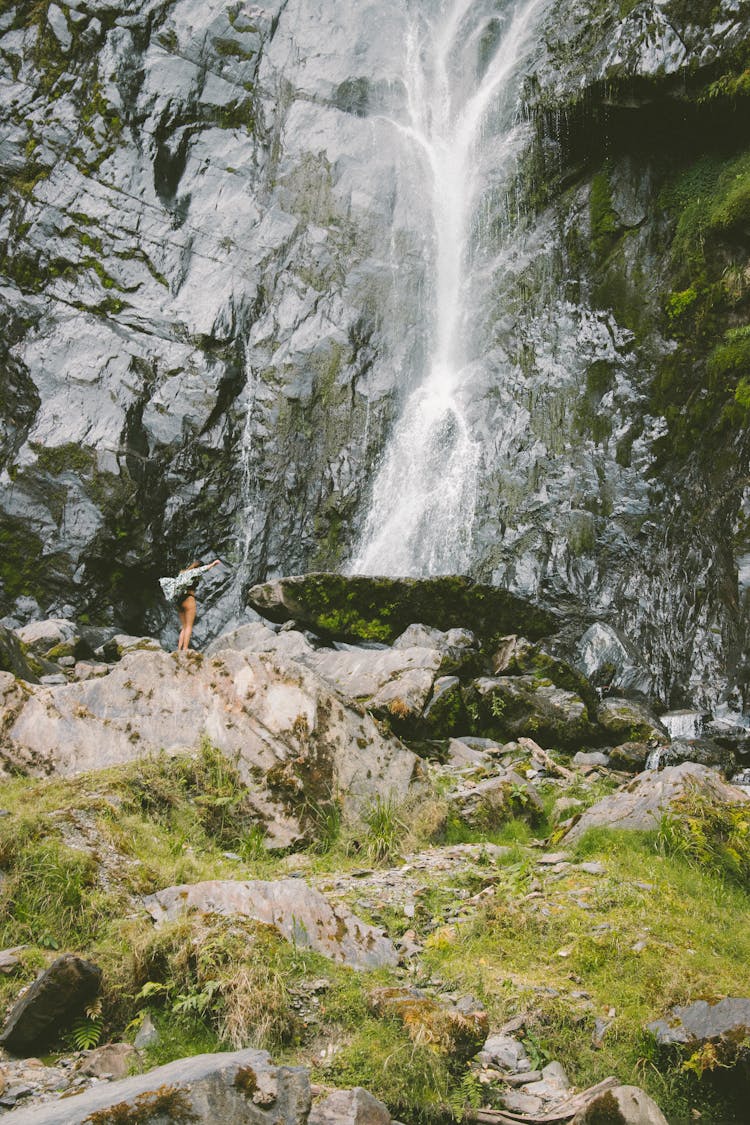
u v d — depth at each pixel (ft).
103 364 50.62
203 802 20.20
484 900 17.30
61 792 18.85
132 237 53.57
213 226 54.85
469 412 52.11
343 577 37.24
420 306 55.67
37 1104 11.16
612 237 52.16
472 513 49.62
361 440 52.65
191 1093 9.77
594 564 46.11
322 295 54.65
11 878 15.16
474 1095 12.39
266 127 57.26
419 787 22.41
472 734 30.30
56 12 56.29
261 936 14.02
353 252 55.72
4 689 21.77
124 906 15.25
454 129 59.21
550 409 50.34
